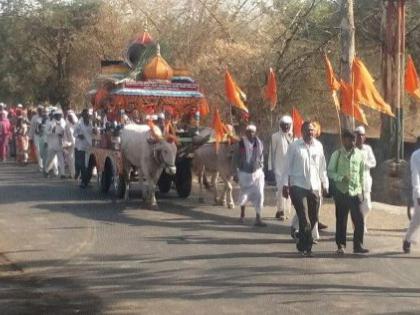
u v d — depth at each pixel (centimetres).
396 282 943
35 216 1461
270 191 1844
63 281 955
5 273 1002
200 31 2706
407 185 1648
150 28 3005
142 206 1606
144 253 1120
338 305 831
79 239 1232
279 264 1044
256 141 1370
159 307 825
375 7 2472
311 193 1113
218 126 1559
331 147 2030
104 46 3506
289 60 2219
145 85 1753
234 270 1005
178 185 1742
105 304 842
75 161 2069
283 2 2477
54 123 2183
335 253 1123
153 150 1553
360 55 2573
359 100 1355
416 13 2511
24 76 4519
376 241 1227
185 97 1781
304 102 2231
